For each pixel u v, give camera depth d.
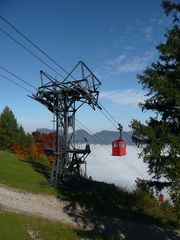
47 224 21.88
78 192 32.75
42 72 33.91
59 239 19.50
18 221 20.53
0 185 29.48
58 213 25.95
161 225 30.36
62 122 36.12
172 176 17.34
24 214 23.02
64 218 25.08
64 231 21.34
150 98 19.22
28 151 77.25
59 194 30.97
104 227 25.59
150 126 19.02
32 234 18.94
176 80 18.25
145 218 31.28
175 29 18.47
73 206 28.62
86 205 29.77
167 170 17.53
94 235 22.80
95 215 27.95
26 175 36.66
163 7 18.84
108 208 30.86
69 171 37.22
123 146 33.41
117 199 34.75
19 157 53.72
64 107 35.97
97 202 31.36
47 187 32.53
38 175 38.34
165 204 36.31
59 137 36.19
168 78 18.48
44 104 35.53
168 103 18.73
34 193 29.47
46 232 19.98
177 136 17.84
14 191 28.62
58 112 35.72
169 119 18.94
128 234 25.38
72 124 36.84
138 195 37.25
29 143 85.06
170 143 17.61
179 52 18.22
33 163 47.59
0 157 46.34
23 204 25.59
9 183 30.64
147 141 18.59
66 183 35.72
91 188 35.50
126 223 27.97
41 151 79.12
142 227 28.02
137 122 18.44
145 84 18.81
